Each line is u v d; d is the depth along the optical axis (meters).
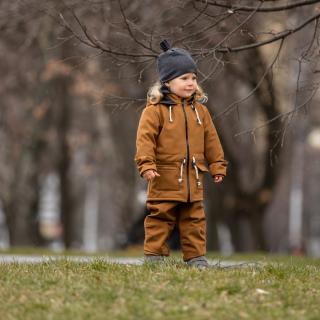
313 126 81.25
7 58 67.06
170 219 23.39
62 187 85.31
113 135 79.81
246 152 82.81
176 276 20.84
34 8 37.34
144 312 18.19
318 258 42.75
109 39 32.88
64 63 60.91
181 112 23.28
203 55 28.47
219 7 29.98
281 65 35.62
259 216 73.62
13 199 83.62
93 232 133.88
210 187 76.69
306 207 131.00
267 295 19.75
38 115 73.12
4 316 18.33
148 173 22.59
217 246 81.75
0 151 82.00
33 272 22.39
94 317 17.95
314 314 18.45
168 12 36.16
